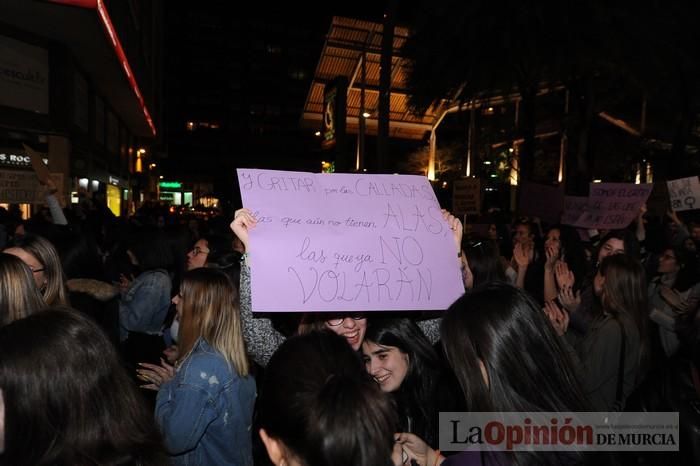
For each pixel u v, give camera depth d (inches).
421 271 89.3
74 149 618.8
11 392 48.6
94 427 50.9
